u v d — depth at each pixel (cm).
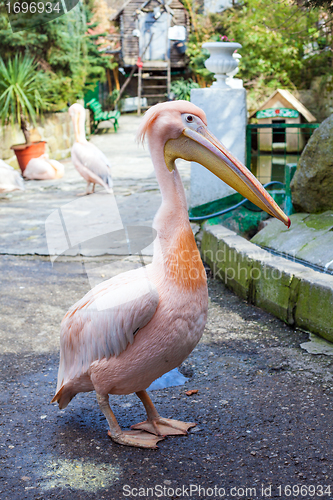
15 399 298
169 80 1858
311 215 487
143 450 249
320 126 473
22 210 771
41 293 463
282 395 295
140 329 232
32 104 1165
